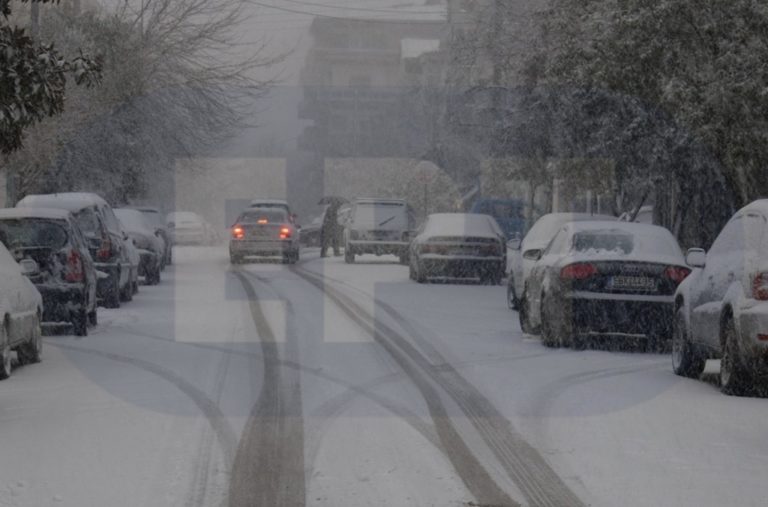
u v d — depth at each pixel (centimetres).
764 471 1694
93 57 2558
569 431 1986
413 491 1561
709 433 1975
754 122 4531
